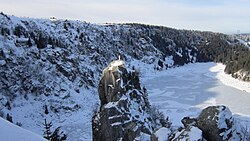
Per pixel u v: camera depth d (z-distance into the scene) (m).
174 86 108.81
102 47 132.25
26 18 110.06
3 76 71.00
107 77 45.12
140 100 45.53
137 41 168.62
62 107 72.19
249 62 125.25
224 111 19.75
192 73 146.25
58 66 85.12
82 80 88.44
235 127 19.70
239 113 71.00
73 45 108.44
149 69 147.50
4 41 80.94
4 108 65.19
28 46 84.50
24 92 72.62
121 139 38.25
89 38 128.00
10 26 92.06
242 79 121.12
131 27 187.00
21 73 75.25
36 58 82.62
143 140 33.69
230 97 89.88
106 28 159.75
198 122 20.12
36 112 68.69
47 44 91.38
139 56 155.50
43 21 117.06
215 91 99.25
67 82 82.75
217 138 18.94
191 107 78.06
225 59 185.38
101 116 42.19
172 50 188.62
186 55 194.38
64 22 125.44
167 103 82.56
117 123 40.09
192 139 18.16
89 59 107.50
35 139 7.69
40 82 76.56
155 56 165.88
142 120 41.97
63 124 65.25
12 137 7.36
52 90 76.50
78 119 68.25
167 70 155.88
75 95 79.56
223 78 128.12
